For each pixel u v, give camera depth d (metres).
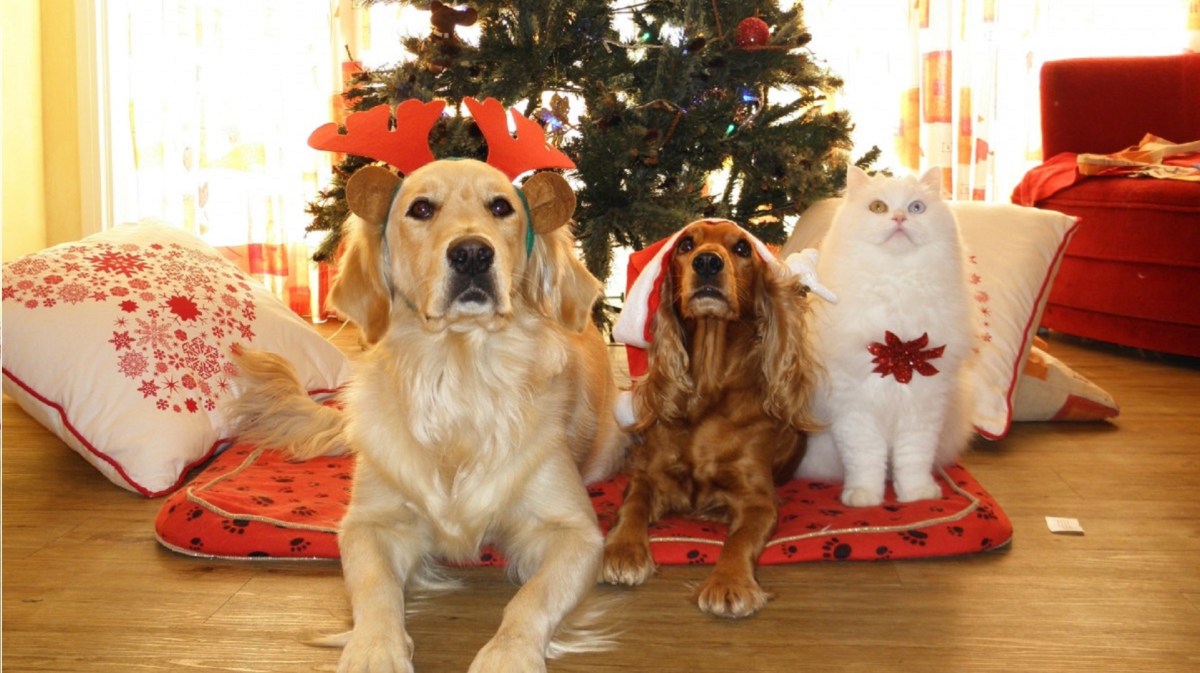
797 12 4.17
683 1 3.89
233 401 3.26
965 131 6.34
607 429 3.17
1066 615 2.22
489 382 2.33
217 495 2.73
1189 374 4.67
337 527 2.50
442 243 2.15
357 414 2.44
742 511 2.60
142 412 3.04
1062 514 2.85
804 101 4.27
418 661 2.02
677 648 2.06
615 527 2.55
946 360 2.69
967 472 3.02
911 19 6.21
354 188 2.29
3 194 5.36
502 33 3.78
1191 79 5.68
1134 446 3.51
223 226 5.97
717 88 3.96
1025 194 5.62
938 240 2.65
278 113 5.93
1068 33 6.53
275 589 2.35
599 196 3.81
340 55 6.04
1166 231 4.74
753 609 2.21
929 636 2.12
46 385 3.07
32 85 5.66
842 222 2.78
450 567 2.53
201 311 3.39
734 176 4.14
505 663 1.84
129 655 2.02
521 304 2.39
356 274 2.41
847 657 2.03
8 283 3.18
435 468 2.34
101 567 2.46
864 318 2.66
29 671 1.96
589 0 3.77
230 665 1.98
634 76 4.00
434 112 2.47
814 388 2.74
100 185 5.80
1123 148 5.75
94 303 3.18
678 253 2.71
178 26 5.76
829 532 2.55
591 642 2.07
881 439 2.76
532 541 2.37
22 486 3.06
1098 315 5.16
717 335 2.68
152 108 5.82
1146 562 2.51
